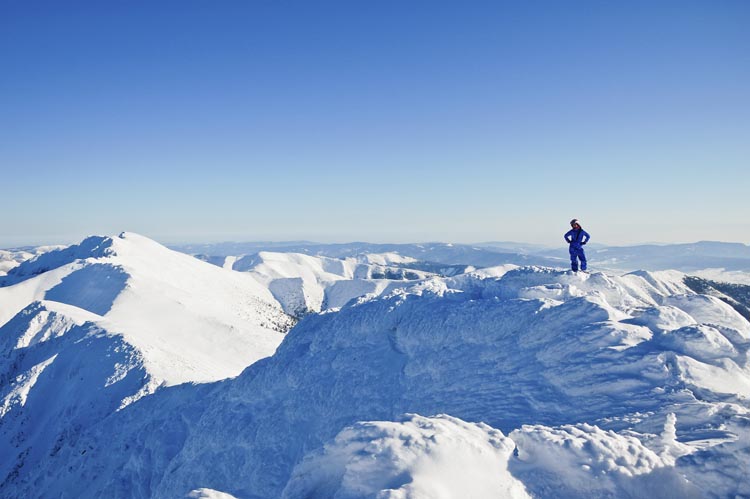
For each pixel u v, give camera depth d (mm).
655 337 10109
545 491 6504
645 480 6410
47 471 23062
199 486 13000
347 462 7398
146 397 23219
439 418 7914
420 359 11906
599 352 9742
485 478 6523
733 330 10008
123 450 19328
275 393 14109
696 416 7711
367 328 13711
